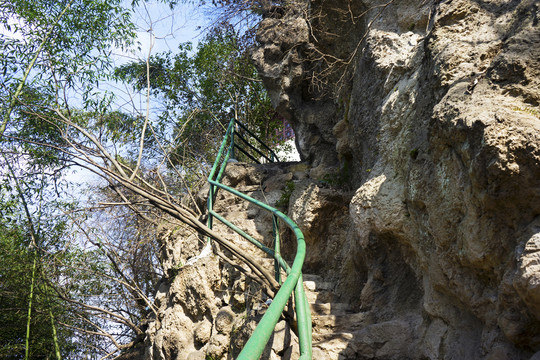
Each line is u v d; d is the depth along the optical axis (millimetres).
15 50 6699
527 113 2668
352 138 5527
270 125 10688
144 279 8781
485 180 2602
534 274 2229
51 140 6832
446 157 3115
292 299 4109
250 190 6801
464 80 3223
